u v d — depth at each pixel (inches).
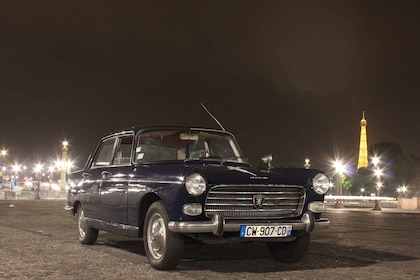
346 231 568.4
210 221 257.9
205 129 346.0
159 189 272.8
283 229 269.7
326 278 258.8
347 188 2815.0
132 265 291.0
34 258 316.2
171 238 265.9
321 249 380.8
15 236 440.8
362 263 310.8
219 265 297.6
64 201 1697.8
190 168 265.7
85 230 380.2
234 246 380.8
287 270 283.0
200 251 354.9
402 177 2704.2
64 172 2657.5
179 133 336.8
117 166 330.0
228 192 265.0
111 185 327.6
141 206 293.0
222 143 345.7
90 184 362.6
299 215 279.4
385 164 2719.0
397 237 497.4
